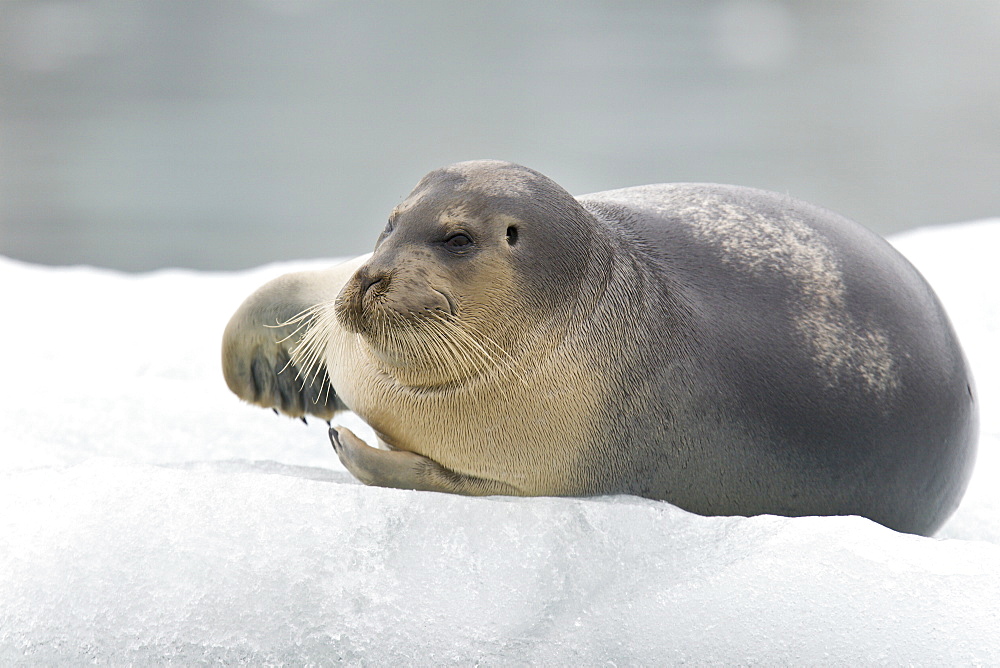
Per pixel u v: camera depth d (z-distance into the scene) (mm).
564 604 11742
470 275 13469
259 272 31844
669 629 11414
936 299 16375
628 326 14289
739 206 16172
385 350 13523
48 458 17156
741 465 14695
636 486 14648
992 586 11695
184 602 11484
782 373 14672
